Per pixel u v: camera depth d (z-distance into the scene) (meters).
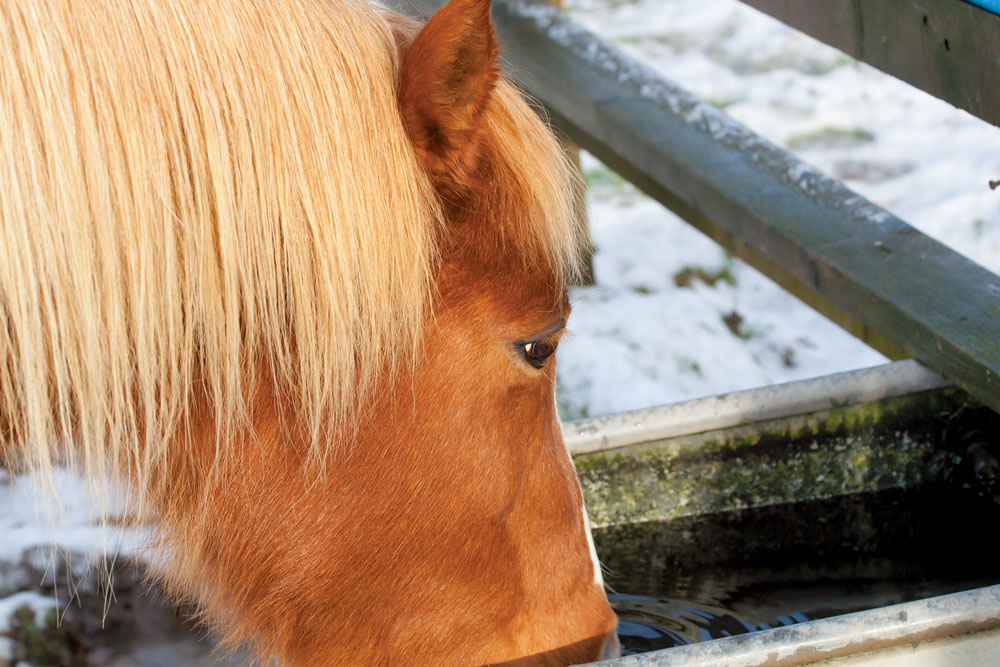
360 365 1.82
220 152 1.60
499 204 1.82
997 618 1.86
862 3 2.81
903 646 1.86
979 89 2.42
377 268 1.70
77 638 2.85
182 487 1.93
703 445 2.96
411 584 2.04
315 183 1.65
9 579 2.89
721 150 4.09
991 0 2.30
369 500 1.95
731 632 2.61
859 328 3.57
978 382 2.74
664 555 2.96
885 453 3.01
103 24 1.54
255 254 1.66
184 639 2.88
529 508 2.09
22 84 1.50
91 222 1.56
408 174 1.72
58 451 1.88
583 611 2.22
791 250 3.47
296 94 1.63
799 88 7.05
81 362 1.60
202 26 1.59
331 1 1.73
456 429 1.92
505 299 1.86
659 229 5.85
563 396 4.45
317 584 2.01
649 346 4.80
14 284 1.53
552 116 5.04
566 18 5.20
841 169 6.04
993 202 5.46
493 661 2.13
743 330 5.00
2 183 1.50
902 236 3.36
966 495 3.03
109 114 1.54
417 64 1.69
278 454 1.90
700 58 7.55
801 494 3.03
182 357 1.68
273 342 1.79
